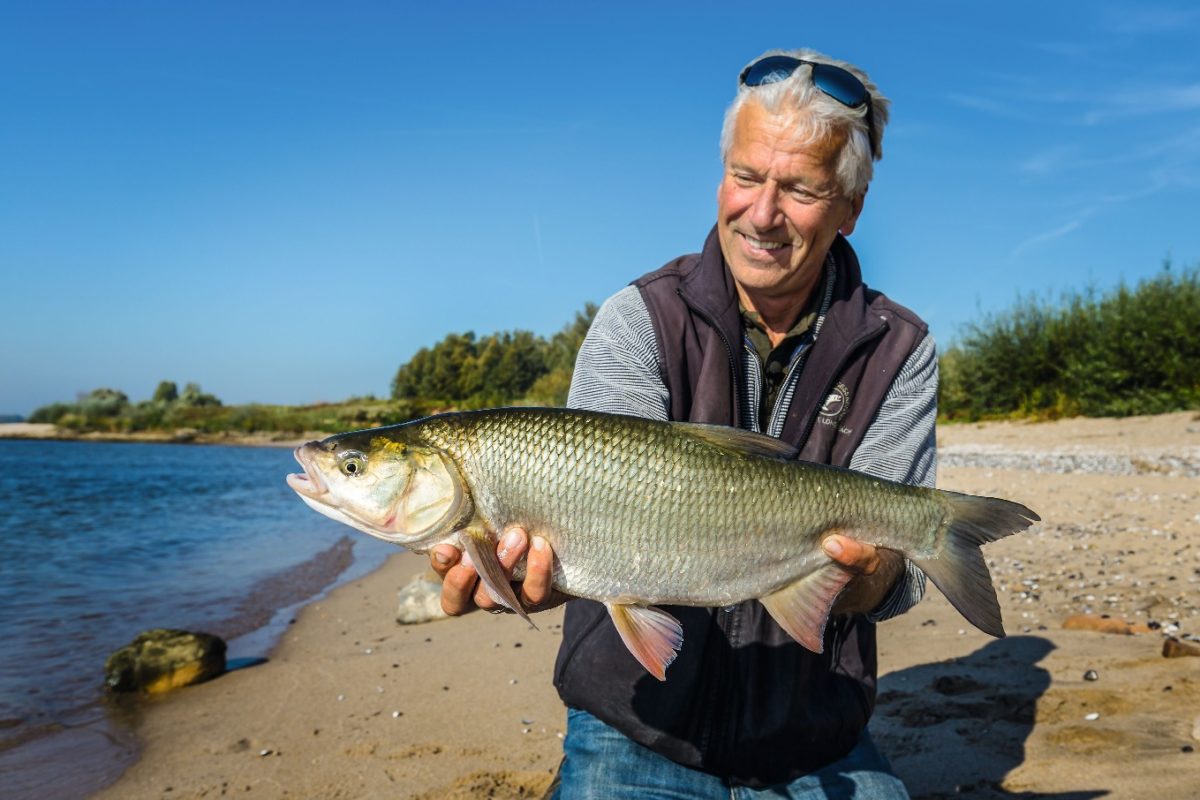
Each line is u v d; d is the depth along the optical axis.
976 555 0.86
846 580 0.88
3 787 1.41
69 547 4.29
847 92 0.90
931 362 1.01
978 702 1.43
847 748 0.96
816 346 0.97
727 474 0.86
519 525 0.87
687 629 0.93
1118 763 1.16
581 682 0.95
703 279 0.98
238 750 1.55
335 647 2.31
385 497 0.87
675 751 0.92
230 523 5.46
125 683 1.92
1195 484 3.85
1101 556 2.57
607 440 0.86
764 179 0.91
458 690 1.82
